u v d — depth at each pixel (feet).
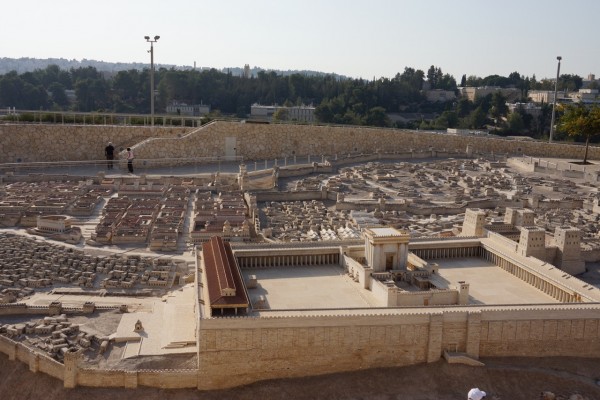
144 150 465.88
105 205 362.33
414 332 190.80
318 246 249.14
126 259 280.10
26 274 260.83
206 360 184.55
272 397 183.42
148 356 195.11
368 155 556.51
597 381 192.24
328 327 187.11
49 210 345.10
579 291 209.36
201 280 217.56
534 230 245.86
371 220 347.77
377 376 189.26
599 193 433.48
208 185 412.77
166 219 334.85
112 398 183.62
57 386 189.16
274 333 185.16
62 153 464.24
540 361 197.67
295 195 410.31
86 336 206.69
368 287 220.43
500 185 458.91
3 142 442.09
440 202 405.18
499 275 240.12
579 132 544.21
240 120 571.28
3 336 205.16
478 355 195.00
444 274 240.12
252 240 308.40
